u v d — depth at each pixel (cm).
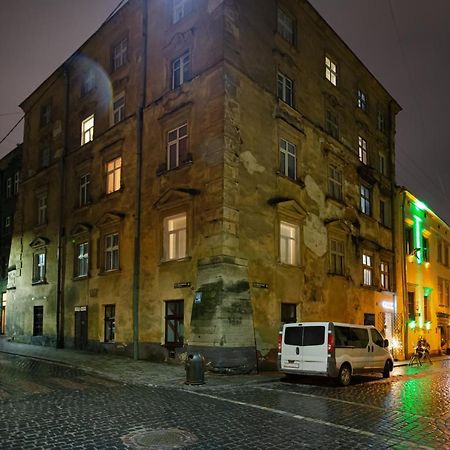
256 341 1806
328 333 1480
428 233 3762
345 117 2764
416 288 3428
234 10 1955
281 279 2003
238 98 1900
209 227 1784
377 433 835
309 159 2334
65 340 2519
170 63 2131
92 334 2309
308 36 2472
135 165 2188
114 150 2352
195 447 716
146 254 2058
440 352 3784
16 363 1809
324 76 2578
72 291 2527
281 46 2228
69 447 702
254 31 2056
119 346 2106
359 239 2702
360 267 2683
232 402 1106
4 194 3816
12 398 1077
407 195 3350
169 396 1168
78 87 2792
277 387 1409
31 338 2802
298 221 2170
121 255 2186
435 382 1706
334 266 2453
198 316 1722
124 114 2358
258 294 1856
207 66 1925
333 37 2673
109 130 2408
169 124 2059
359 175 2806
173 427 832
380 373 1925
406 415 1002
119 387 1291
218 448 715
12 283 3134
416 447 753
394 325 3012
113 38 2523
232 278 1728
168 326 1911
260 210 1934
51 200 2845
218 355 1625
